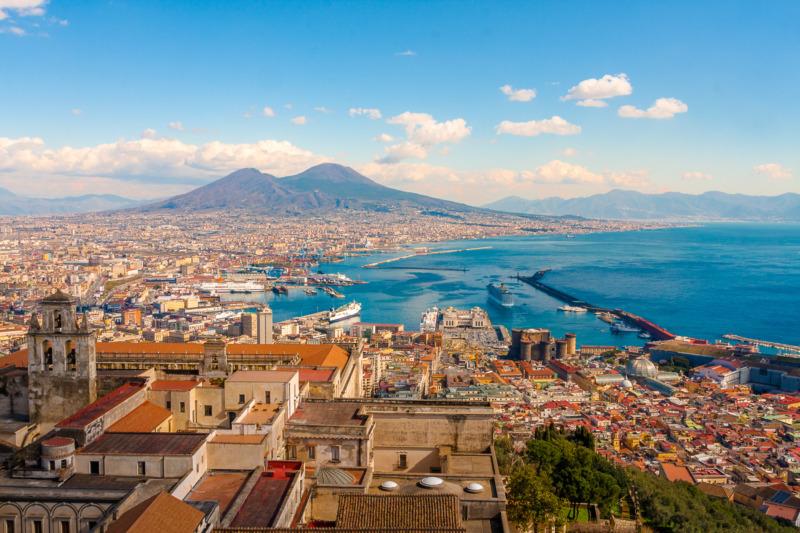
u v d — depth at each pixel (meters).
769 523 171.25
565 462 141.50
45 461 87.94
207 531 71.44
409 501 80.00
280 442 103.44
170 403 115.06
